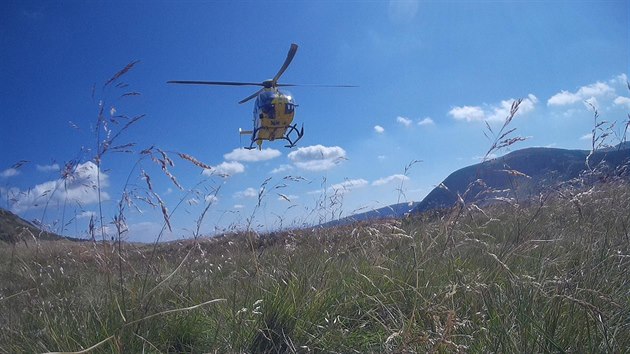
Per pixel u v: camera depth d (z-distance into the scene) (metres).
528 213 6.71
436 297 4.38
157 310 4.73
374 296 4.96
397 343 3.92
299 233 7.08
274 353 4.43
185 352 4.45
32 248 6.76
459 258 5.49
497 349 3.68
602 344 3.55
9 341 4.46
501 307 4.14
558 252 5.42
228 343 4.43
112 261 5.39
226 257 6.70
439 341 3.41
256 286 5.38
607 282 4.30
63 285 6.02
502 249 5.36
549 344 3.59
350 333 4.52
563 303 3.93
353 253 6.29
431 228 6.65
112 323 4.47
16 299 5.76
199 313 4.95
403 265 5.58
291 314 4.70
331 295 5.10
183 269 6.56
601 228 5.75
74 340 4.23
